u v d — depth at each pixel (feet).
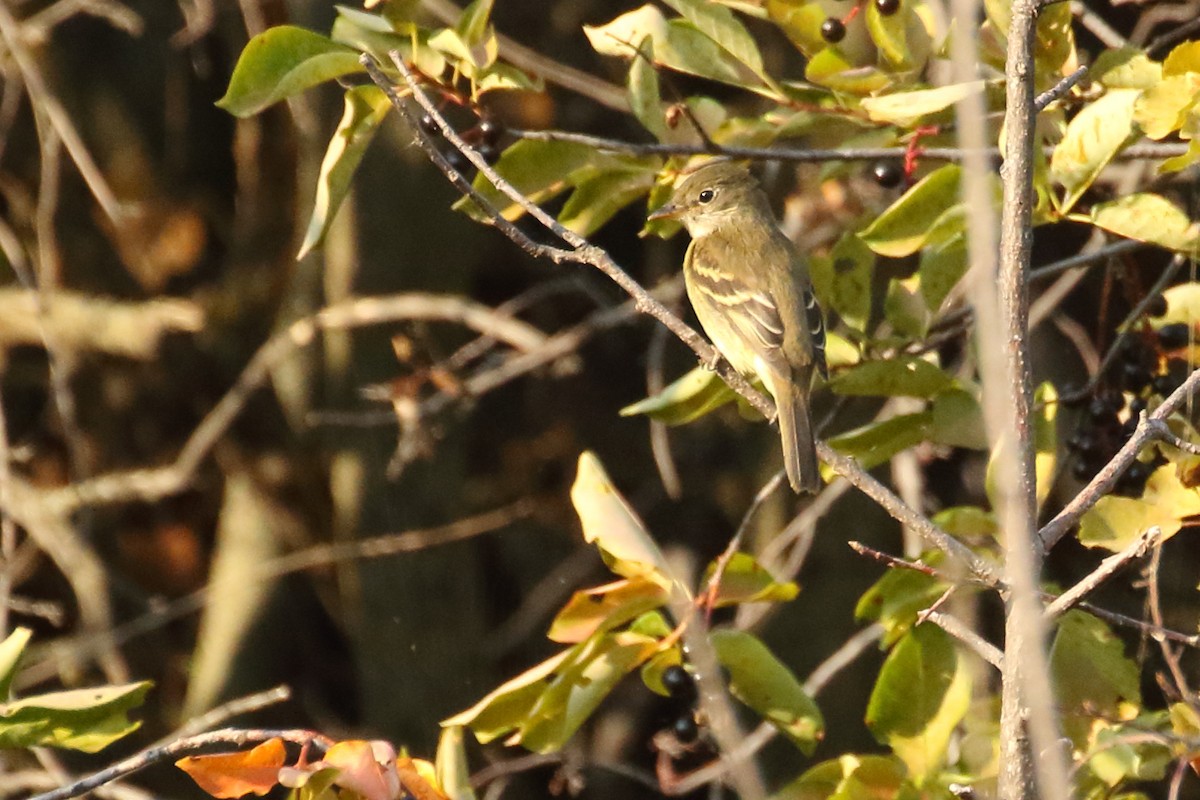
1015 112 18.78
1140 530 23.68
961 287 33.47
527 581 60.34
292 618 56.85
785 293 30.32
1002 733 18.01
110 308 53.72
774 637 47.01
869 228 26.30
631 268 58.49
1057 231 41.16
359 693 55.57
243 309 55.31
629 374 59.82
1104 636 24.86
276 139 53.78
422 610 50.31
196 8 50.47
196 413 56.54
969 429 26.25
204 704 55.11
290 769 19.80
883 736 24.89
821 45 27.50
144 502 57.82
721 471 58.70
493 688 51.70
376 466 49.26
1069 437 32.17
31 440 56.85
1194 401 28.60
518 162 27.81
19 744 23.26
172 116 55.83
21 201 55.26
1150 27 35.55
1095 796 23.84
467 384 45.11
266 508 56.18
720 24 27.48
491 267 58.39
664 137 28.78
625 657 24.58
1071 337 39.68
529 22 55.31
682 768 44.98
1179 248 25.20
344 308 46.19
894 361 26.12
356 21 26.73
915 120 26.91
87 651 51.08
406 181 47.55
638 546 23.84
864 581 46.73
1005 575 18.72
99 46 56.08
